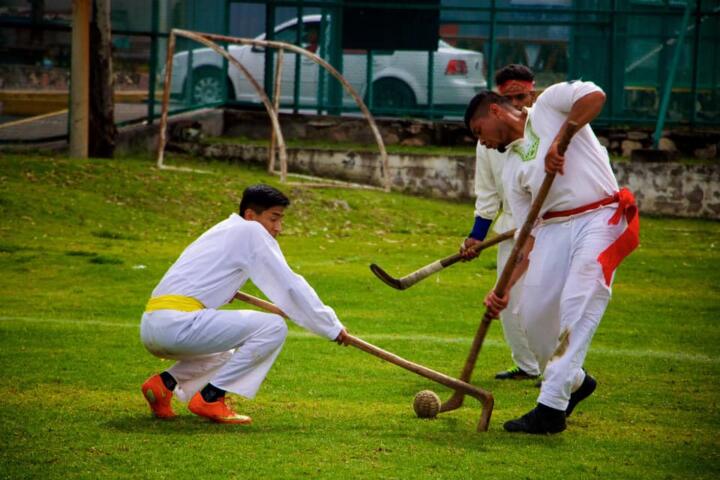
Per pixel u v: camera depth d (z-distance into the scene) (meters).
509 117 18.84
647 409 20.39
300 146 58.34
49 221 42.53
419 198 54.44
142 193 46.78
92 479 15.18
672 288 36.62
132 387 21.22
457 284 36.12
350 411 19.72
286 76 62.53
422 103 62.06
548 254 18.53
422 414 19.12
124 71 58.56
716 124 60.41
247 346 18.36
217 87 62.28
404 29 61.50
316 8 61.97
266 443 17.14
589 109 17.81
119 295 32.19
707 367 24.55
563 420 18.16
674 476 15.88
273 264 18.53
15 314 29.08
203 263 18.62
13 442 16.97
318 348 26.02
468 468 15.96
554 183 18.39
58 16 56.88
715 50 60.25
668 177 53.94
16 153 51.84
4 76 56.44
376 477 15.43
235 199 48.00
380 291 34.09
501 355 25.80
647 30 60.59
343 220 47.72
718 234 49.41
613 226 18.22
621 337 28.25
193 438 17.38
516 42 61.41
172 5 58.94
